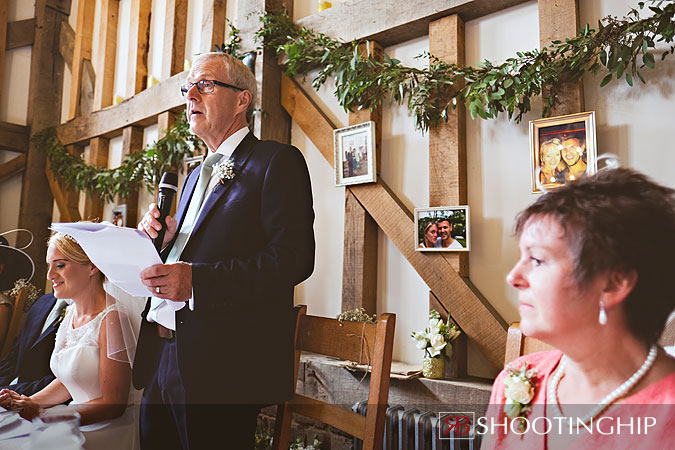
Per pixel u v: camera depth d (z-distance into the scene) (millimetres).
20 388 1979
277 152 1491
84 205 4723
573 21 2104
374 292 2666
